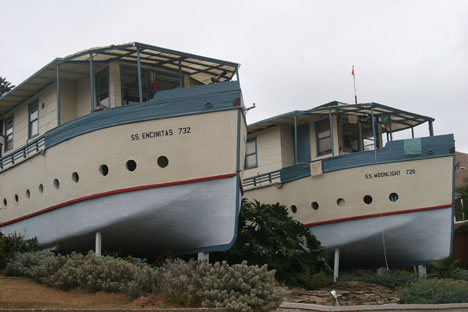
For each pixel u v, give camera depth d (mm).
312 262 21094
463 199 27703
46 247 19922
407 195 22062
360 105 23375
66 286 14023
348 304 16766
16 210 21500
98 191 17875
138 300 12461
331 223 23312
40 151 19812
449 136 21953
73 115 21391
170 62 19953
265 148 27109
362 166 22625
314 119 26047
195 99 17109
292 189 24516
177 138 17094
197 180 16984
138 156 17375
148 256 19719
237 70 20109
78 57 19219
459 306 14648
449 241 22016
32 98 23125
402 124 26594
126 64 19984
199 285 12352
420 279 19797
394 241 22594
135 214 17344
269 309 11750
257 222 19828
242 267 12375
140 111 17438
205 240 17500
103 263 14289
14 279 15133
